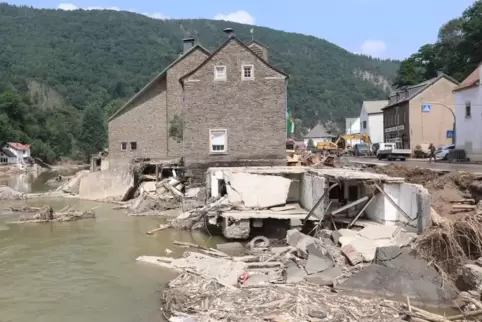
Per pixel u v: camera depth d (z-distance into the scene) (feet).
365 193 66.85
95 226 83.66
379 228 56.08
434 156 139.85
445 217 54.49
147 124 137.08
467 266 41.57
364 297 41.34
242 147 97.96
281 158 97.96
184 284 46.60
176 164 115.55
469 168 93.40
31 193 142.92
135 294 46.19
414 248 45.85
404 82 295.07
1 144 354.33
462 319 36.37
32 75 606.14
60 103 551.59
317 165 97.25
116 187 123.95
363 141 243.81
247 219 65.21
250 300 40.29
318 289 42.93
